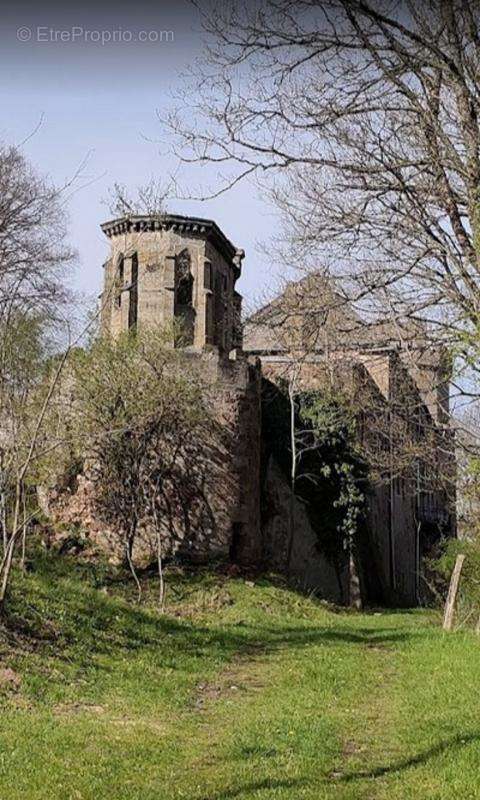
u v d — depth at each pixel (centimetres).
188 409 3434
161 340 3453
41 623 1772
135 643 1869
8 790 884
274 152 1166
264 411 4066
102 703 1375
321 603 3609
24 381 2325
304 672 1702
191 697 1475
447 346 1117
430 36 1032
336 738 1158
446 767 970
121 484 3322
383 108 1110
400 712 1308
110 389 3284
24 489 2389
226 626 2608
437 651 1908
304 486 4047
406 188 1110
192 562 3450
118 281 2448
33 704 1318
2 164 3192
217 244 4434
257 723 1248
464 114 1062
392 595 4638
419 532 5331
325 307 1178
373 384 1470
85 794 880
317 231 1170
